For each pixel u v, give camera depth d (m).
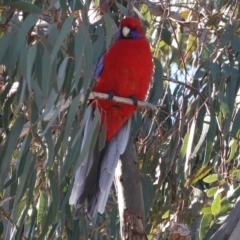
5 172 6.09
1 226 7.62
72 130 6.51
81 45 5.60
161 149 8.98
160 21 9.22
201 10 10.11
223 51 8.08
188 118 8.55
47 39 5.53
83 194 6.96
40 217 7.80
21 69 5.33
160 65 7.82
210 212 8.16
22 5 5.60
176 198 9.15
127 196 7.02
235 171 8.16
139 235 6.90
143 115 9.09
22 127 6.16
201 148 8.93
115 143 7.36
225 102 7.77
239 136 8.49
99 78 7.14
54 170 7.41
